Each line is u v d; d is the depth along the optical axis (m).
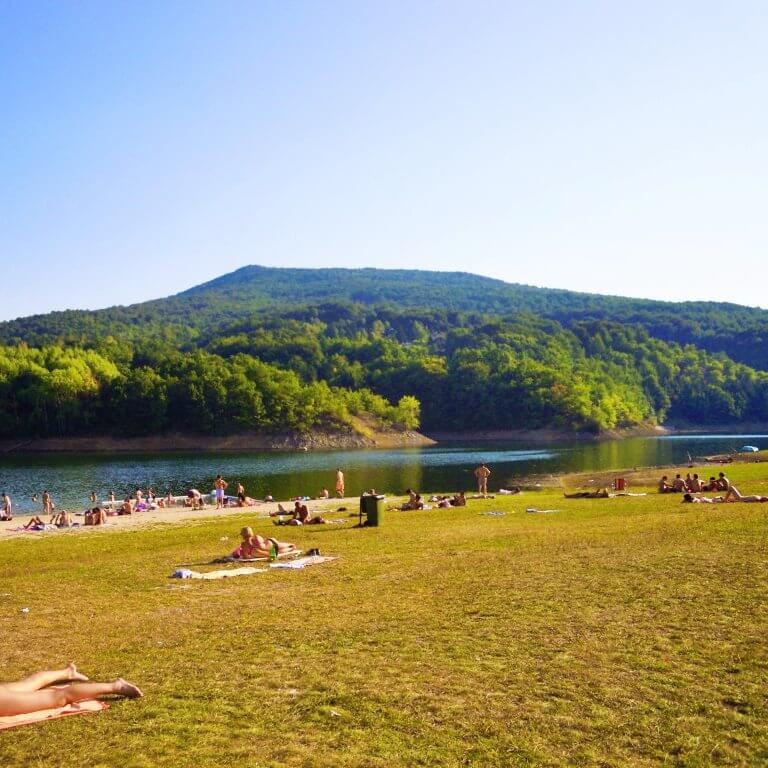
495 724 6.78
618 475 68.44
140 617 11.99
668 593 11.77
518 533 21.80
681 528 20.08
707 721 6.76
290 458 112.19
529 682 7.88
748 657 8.46
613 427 182.12
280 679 8.16
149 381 151.12
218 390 151.12
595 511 29.42
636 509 29.16
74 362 162.38
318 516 29.47
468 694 7.55
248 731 6.70
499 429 184.62
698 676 7.93
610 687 7.66
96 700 7.59
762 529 18.66
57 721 7.00
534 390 186.50
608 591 12.14
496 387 191.38
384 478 74.19
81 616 12.30
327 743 6.41
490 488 60.84
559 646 9.16
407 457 112.56
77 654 9.64
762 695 7.32
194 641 10.08
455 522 27.30
